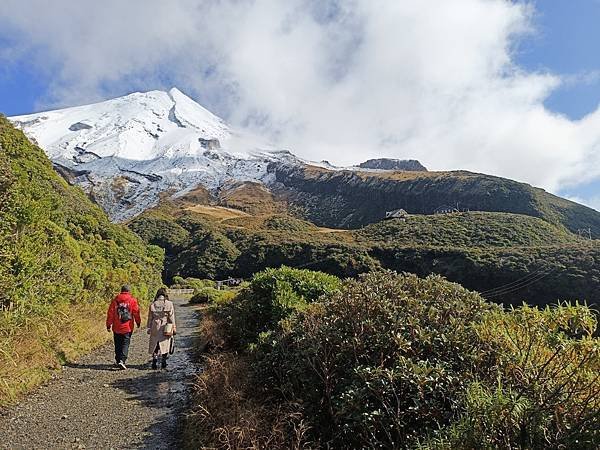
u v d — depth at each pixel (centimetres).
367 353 438
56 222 1766
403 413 361
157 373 815
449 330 428
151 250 4106
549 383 317
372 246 5950
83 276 1396
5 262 863
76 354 902
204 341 1073
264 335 718
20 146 2242
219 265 7575
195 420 512
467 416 312
